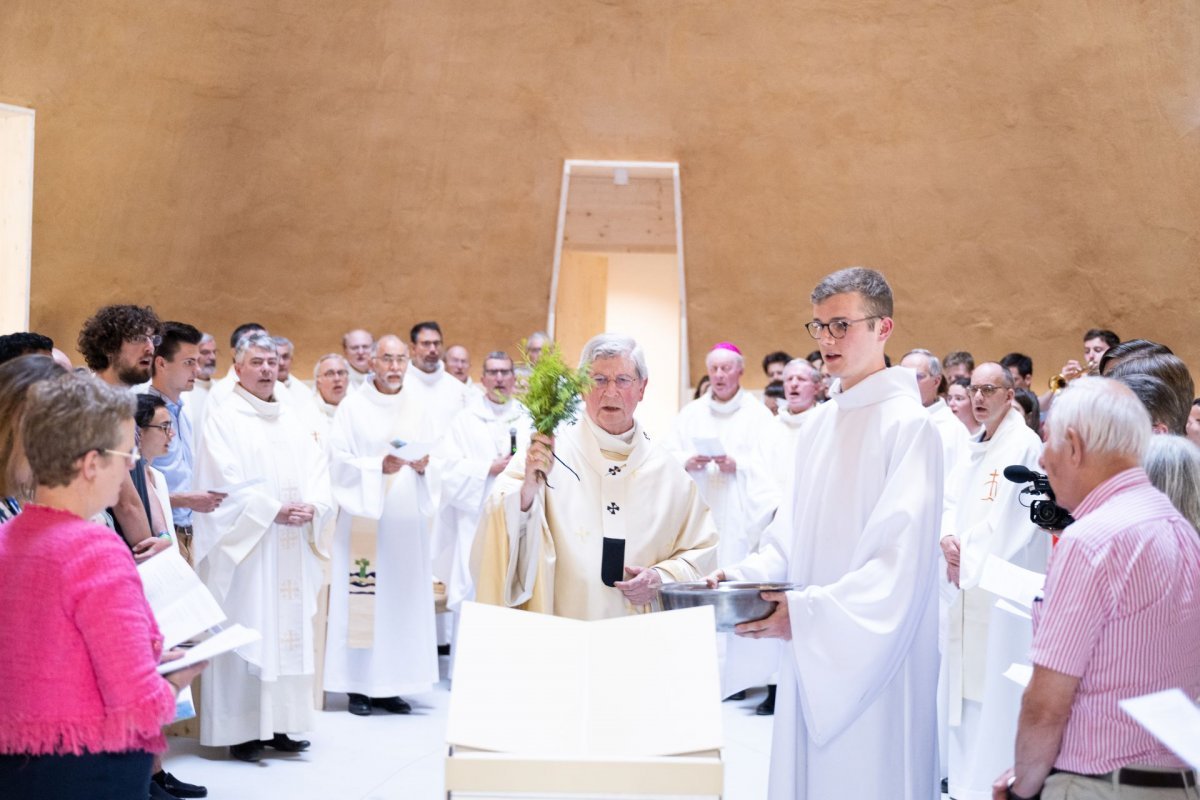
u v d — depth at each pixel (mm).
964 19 9625
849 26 9883
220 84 9695
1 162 9164
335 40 9891
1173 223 9539
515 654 2580
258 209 10258
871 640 3062
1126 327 9977
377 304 10883
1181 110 9211
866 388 3330
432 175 10539
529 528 3539
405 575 6645
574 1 10016
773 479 7203
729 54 10148
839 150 10336
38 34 8867
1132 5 9109
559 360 3553
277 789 5102
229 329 10516
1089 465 2449
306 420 6773
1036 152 9867
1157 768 2299
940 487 3232
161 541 3908
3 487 2758
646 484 3730
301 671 5652
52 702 2375
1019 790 2420
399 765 5520
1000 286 10359
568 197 11039
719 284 10969
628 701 2506
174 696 2479
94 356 4422
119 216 9672
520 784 2334
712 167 10586
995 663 4793
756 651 3740
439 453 6973
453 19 10008
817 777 3254
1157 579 2312
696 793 2338
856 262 10695
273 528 5562
